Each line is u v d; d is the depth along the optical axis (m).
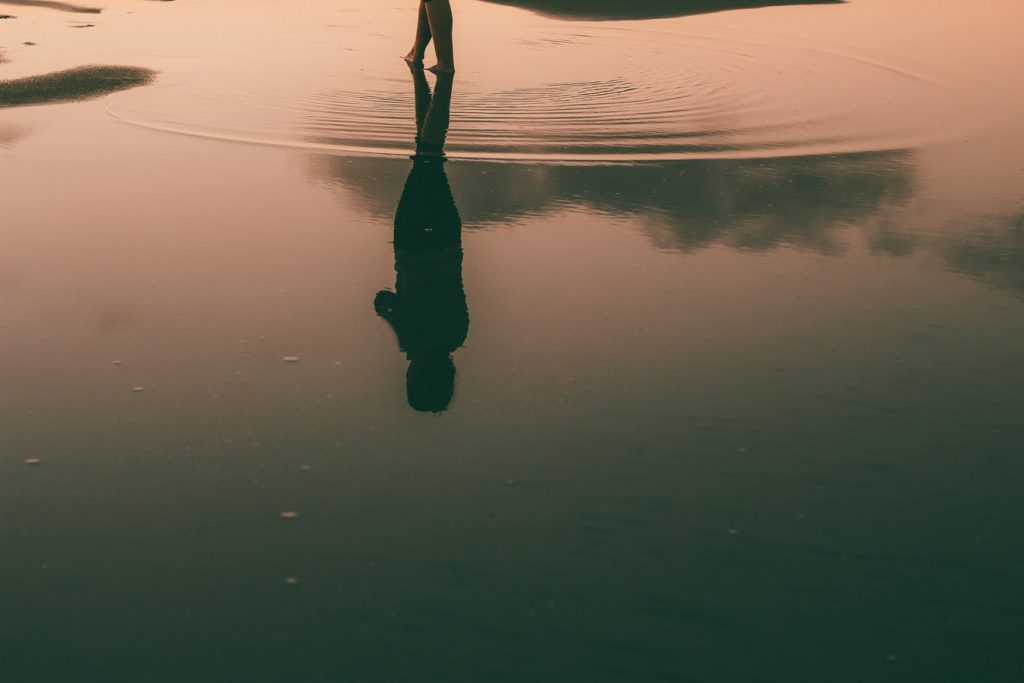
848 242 2.94
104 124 4.18
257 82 5.04
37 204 3.15
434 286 2.56
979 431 1.93
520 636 1.38
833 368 2.16
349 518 1.64
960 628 1.42
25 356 2.17
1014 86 5.13
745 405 2.00
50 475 1.75
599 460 1.81
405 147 3.87
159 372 2.11
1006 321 2.41
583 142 3.98
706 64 5.70
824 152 3.90
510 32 6.83
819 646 1.38
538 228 3.01
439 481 1.74
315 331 2.30
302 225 3.00
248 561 1.53
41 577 1.50
